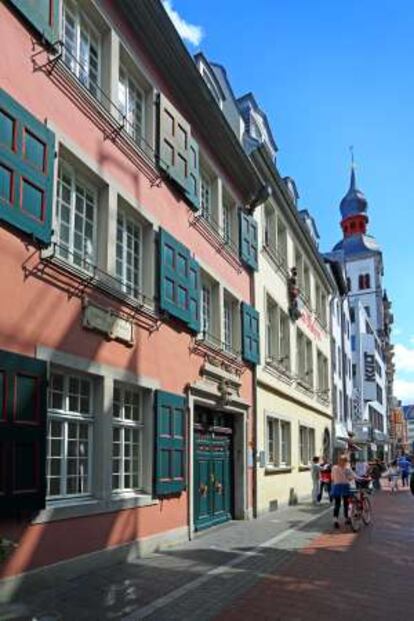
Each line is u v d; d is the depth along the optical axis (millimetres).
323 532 16141
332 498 17484
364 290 94562
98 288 11031
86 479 10938
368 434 58531
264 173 22656
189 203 15695
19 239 9148
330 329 37531
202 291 17250
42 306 9602
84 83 11602
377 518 20000
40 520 9203
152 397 13086
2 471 8383
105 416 11125
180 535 14062
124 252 12914
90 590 9195
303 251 29891
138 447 12930
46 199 9711
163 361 13703
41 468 9133
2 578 8453
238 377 18969
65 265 10055
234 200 19703
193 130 16516
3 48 9242
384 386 94375
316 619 7906
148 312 12898
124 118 12492
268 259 23156
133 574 10375
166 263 13867
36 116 9898
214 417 17547
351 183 103250
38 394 9188
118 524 11422
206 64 18938
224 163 18672
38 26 9914
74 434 10734
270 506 21547
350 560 11961
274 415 22734
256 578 10242
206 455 16672
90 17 12148
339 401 43531
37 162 9570
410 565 11492
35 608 8180
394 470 37531
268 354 22859
